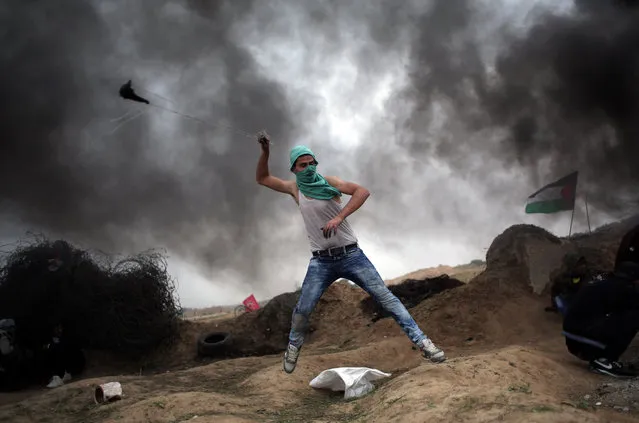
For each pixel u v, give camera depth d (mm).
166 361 12664
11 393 10164
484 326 9570
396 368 7688
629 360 6344
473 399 4000
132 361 12820
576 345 6117
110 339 12594
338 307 13633
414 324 5090
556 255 10500
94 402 6676
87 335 12414
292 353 5262
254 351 12328
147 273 13430
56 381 10883
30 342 11672
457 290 10938
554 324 9211
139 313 12969
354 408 5047
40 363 11289
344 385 6082
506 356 5863
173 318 13586
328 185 5035
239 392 6586
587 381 5539
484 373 5227
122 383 7551
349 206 4867
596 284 6059
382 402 4676
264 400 5969
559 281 9469
